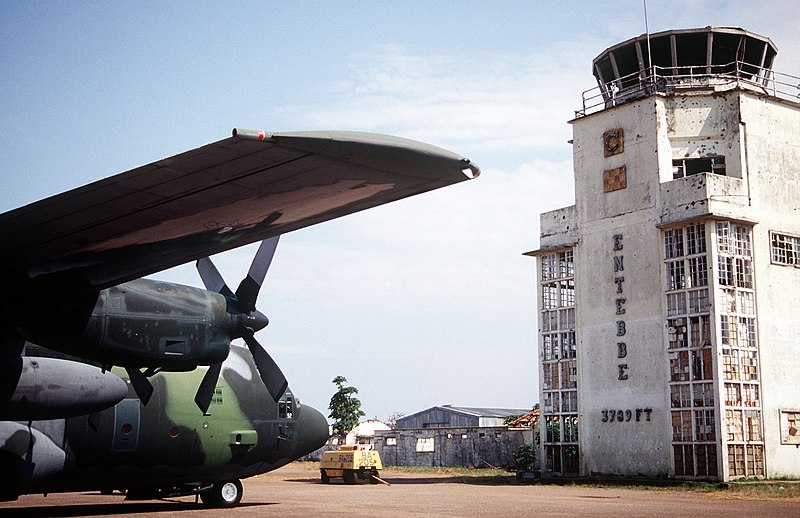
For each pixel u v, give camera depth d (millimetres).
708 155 38750
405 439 61250
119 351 15289
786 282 38156
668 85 40312
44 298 13234
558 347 41812
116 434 20641
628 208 39375
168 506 24328
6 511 22016
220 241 12141
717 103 39000
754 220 37281
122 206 10266
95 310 14953
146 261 12602
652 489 34375
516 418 67500
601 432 39094
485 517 19953
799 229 39281
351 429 75812
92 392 16062
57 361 15906
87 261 12414
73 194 9781
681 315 36500
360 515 20406
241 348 24922
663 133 38781
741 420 35188
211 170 9273
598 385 39594
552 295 42781
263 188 9922
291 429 24656
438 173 9477
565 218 42344
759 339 36469
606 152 40688
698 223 36531
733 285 36156
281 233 12117
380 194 10289
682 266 36875
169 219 10891
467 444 57438
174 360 15977
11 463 18781
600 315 39938
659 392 36875
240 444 22906
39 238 11336
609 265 39844
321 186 9938
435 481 43281
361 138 8742
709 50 40750
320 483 42500
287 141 8500
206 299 16703
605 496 30172
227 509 22844
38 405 15445
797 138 40344
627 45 41969
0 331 14180
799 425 37156
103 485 21188
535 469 50844
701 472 34875
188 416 21969
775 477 35656
